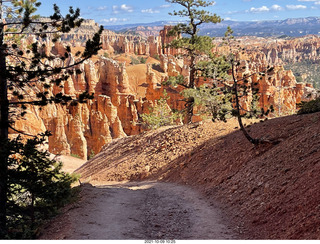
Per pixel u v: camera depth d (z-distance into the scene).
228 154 20.16
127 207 14.73
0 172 12.11
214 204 14.93
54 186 13.41
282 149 14.87
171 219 13.13
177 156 26.91
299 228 8.64
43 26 13.94
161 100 52.59
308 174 10.69
